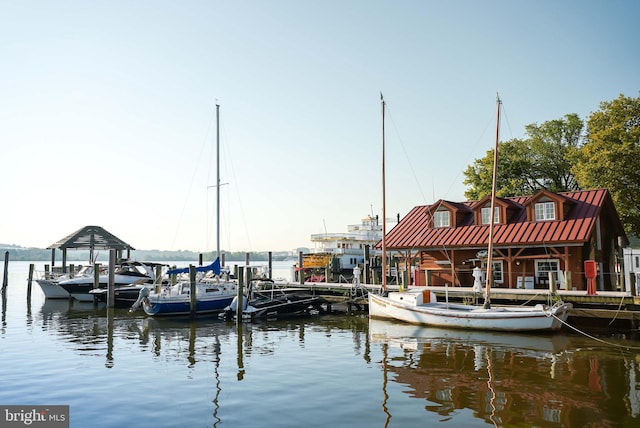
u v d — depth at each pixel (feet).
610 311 76.84
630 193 125.59
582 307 79.97
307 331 84.74
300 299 106.93
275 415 40.96
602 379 50.01
